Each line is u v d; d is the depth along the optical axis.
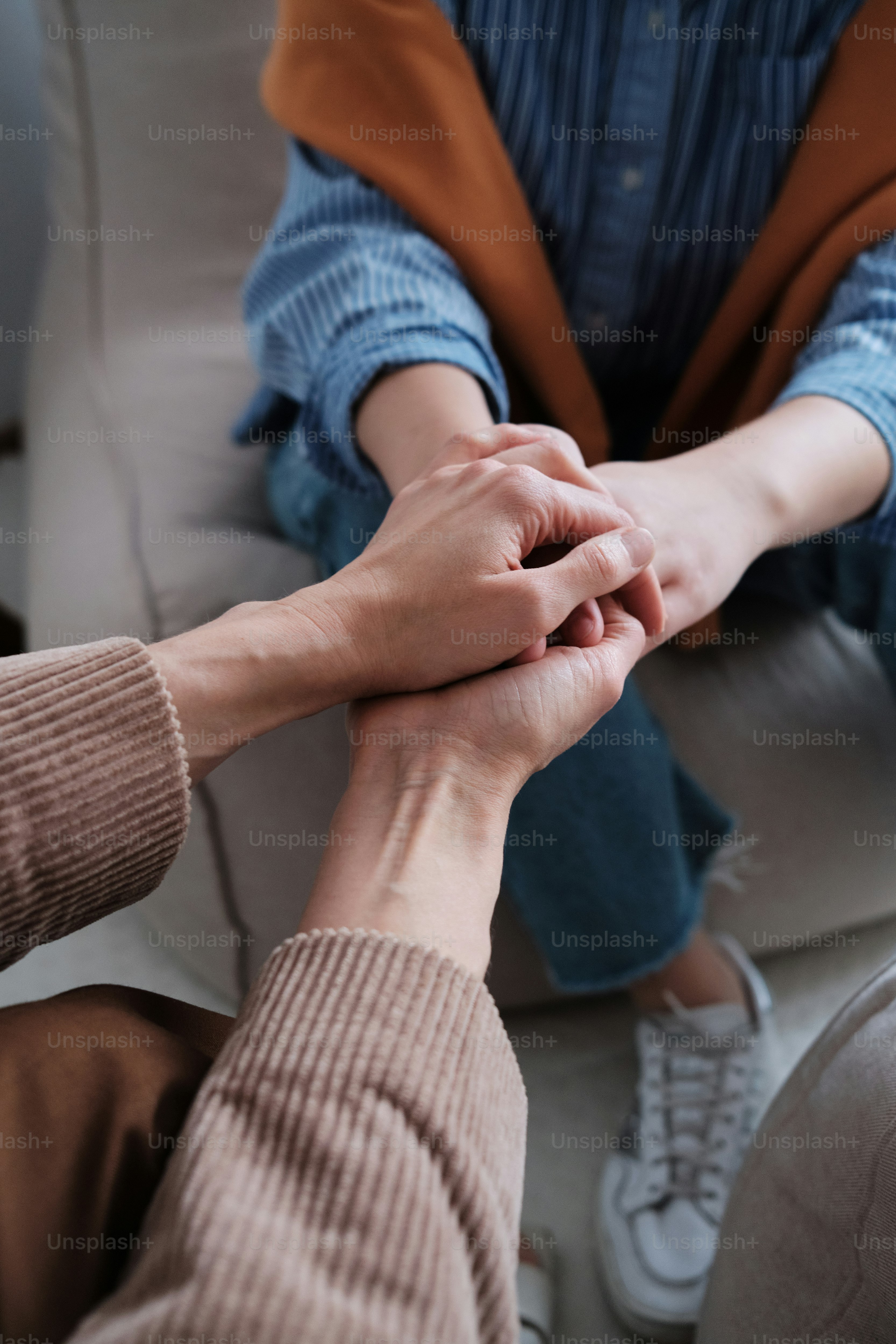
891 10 1.12
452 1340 0.76
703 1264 1.20
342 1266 0.76
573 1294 1.22
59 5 1.55
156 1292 0.77
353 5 1.12
